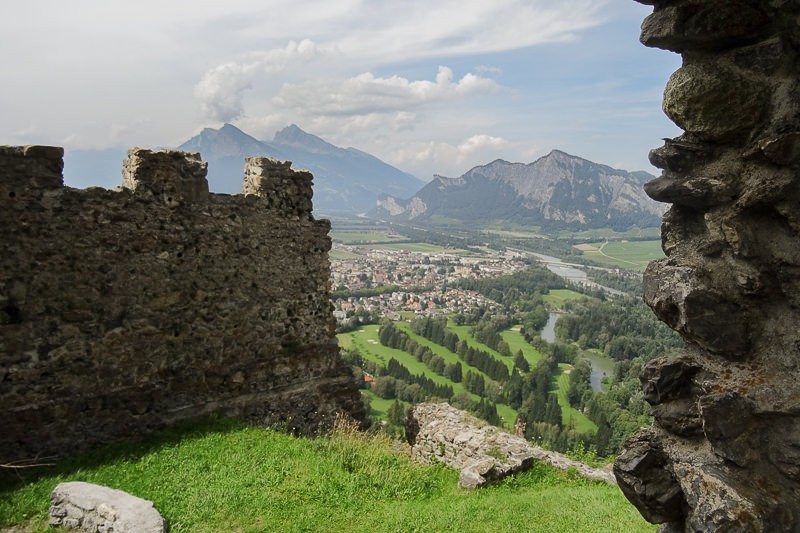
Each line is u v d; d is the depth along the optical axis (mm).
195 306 10891
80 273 9492
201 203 10852
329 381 12922
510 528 8016
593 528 8070
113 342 9867
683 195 4055
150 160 10180
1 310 8797
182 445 9672
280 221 12055
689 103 3904
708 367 3869
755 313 3711
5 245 8805
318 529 7516
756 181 3654
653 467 4074
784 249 3598
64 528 7043
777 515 3273
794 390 3410
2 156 8688
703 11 3809
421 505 8773
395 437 14039
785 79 3639
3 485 8086
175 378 10680
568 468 11680
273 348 12047
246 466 9023
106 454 9289
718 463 3600
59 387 9336
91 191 9531
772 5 3613
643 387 4254
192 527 7207
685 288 3822
